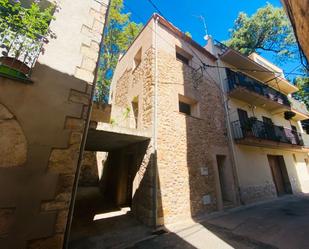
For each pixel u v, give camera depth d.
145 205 5.09
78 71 2.69
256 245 3.49
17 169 1.91
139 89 6.93
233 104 9.05
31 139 2.06
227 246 3.50
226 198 7.12
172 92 6.46
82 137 2.49
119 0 10.84
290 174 10.50
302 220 4.90
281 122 12.19
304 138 12.56
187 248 3.46
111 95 11.58
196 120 6.90
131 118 7.41
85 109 2.58
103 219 5.41
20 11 2.37
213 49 9.84
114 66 12.88
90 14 3.20
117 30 12.34
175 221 5.03
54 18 2.56
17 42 2.30
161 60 6.58
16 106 2.07
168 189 5.21
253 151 8.87
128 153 7.07
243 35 16.80
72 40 2.80
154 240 3.87
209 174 6.52
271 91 10.71
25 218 1.84
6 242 1.70
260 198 7.93
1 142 1.90
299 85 16.55
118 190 7.48
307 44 2.29
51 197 2.03
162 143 5.54
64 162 2.21
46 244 1.88
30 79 2.24
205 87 8.02
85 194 9.79
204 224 4.89
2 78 2.09
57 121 2.29
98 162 13.09
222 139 7.68
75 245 3.64
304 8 1.96
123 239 3.94
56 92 2.39
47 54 2.50
